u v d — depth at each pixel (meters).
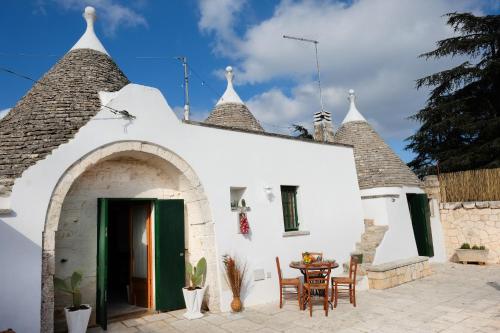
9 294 5.79
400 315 7.17
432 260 13.75
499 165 18.19
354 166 12.41
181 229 8.51
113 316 7.60
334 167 11.69
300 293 7.99
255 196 9.39
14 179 6.22
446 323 6.54
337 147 11.99
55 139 7.00
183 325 7.02
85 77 8.97
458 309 7.42
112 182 7.97
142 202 8.65
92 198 7.66
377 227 12.08
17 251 5.96
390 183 12.50
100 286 7.09
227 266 8.13
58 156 6.66
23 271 5.96
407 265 10.69
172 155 8.16
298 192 10.59
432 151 22.64
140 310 8.02
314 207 10.76
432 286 9.80
